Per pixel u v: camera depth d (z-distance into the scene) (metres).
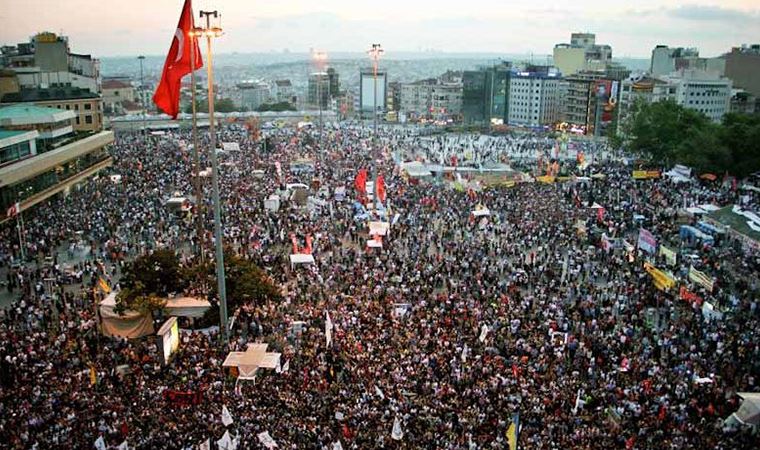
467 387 39.75
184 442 32.56
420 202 94.50
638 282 61.62
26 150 89.44
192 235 74.94
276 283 58.75
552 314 52.34
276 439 32.81
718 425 37.12
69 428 33.81
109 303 49.56
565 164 134.88
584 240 76.62
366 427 34.38
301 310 52.84
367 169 121.81
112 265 67.00
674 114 141.75
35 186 88.50
